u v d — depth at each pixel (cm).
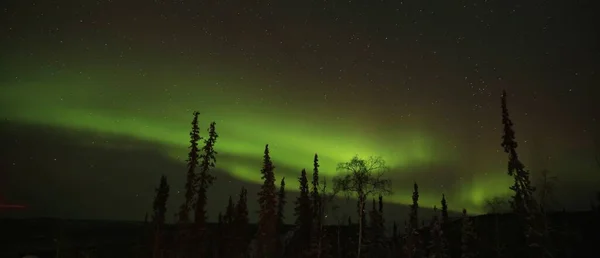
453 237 6444
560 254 3653
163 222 5556
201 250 5416
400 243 6216
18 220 10812
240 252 6297
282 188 7262
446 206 7244
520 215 4184
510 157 4291
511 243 4791
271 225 5991
